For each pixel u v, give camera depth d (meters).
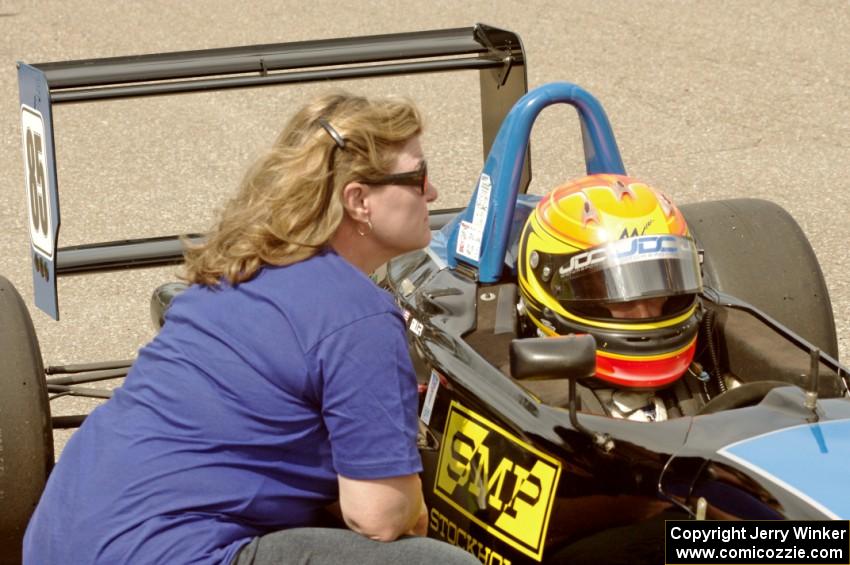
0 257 6.89
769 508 2.85
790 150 8.52
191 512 2.58
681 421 3.17
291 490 2.67
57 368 4.67
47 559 2.63
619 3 12.27
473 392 3.46
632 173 8.20
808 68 10.28
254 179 2.76
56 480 2.70
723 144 8.69
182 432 2.61
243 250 2.69
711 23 11.56
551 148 8.70
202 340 2.65
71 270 4.70
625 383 3.50
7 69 10.67
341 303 2.62
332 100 2.77
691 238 3.60
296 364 2.59
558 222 3.59
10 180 8.16
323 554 2.61
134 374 2.74
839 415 3.12
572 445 3.14
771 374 3.60
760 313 3.85
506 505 3.32
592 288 3.47
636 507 3.08
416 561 2.61
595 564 3.20
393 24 11.69
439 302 3.98
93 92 4.62
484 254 4.09
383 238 2.81
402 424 2.62
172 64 4.80
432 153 8.66
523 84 5.13
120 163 8.52
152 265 4.77
